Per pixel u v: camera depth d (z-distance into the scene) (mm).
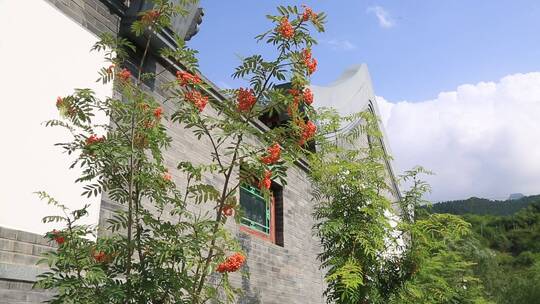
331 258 6676
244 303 6812
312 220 9602
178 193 3736
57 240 3133
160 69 5781
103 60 4785
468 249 16016
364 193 6676
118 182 3496
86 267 3023
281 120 7113
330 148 7285
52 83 4203
